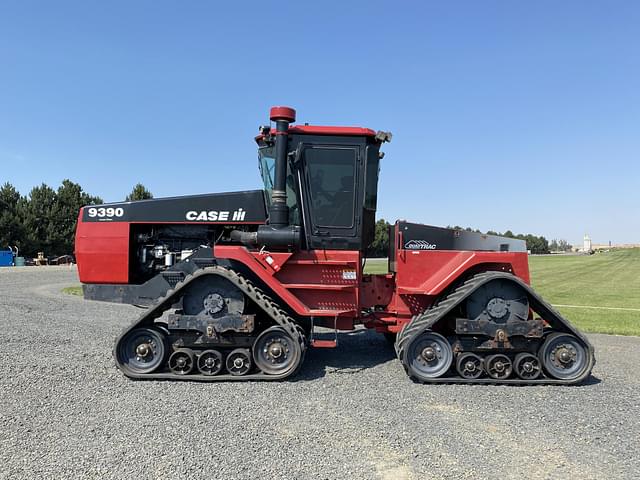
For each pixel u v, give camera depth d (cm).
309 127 574
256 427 386
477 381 523
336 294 571
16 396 458
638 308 1262
